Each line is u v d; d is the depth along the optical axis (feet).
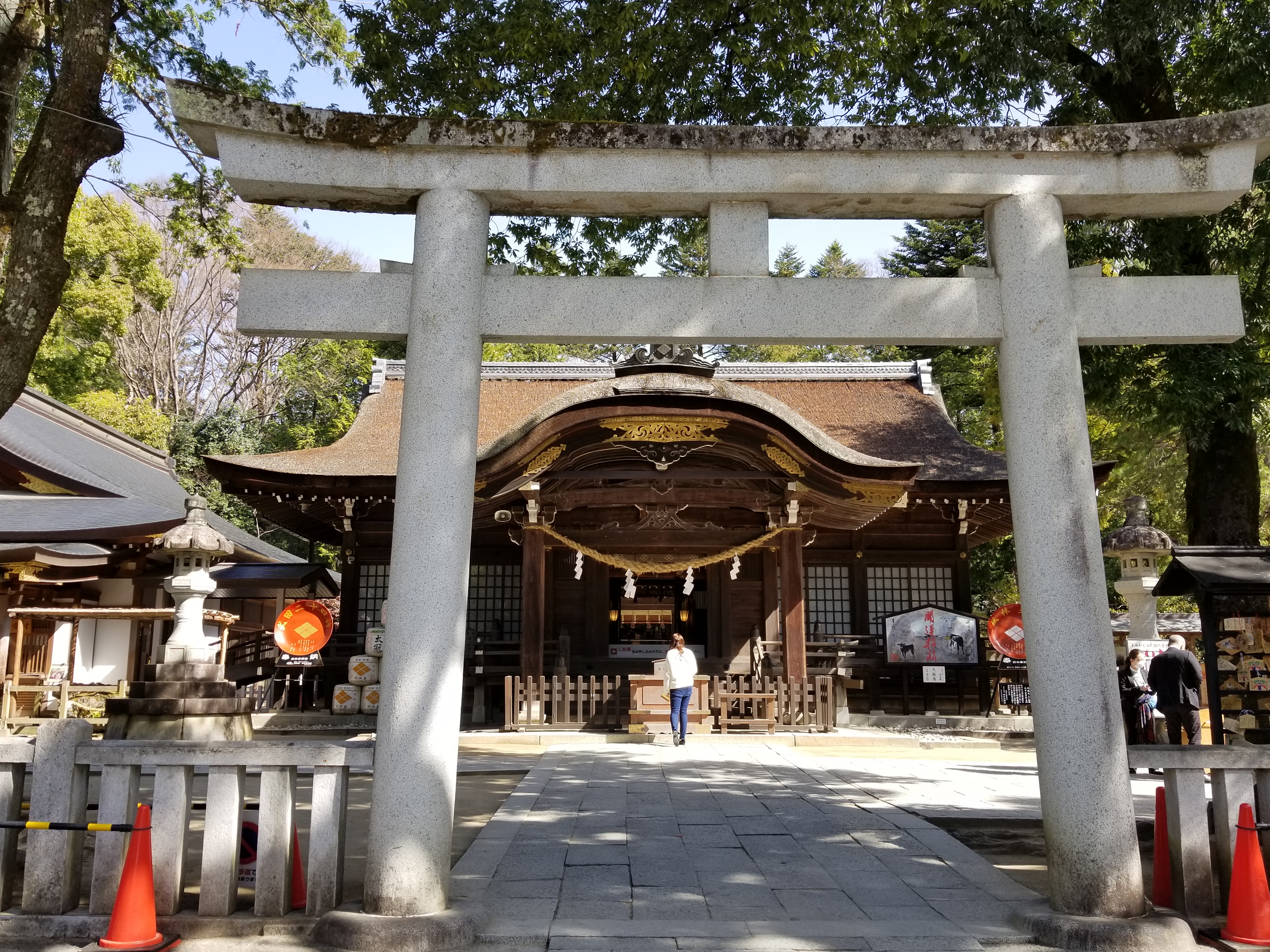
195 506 36.01
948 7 35.27
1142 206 17.94
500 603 62.85
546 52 37.47
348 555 61.16
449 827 15.47
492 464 48.78
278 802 15.44
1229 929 14.48
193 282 124.88
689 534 55.67
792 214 18.49
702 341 17.39
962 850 20.57
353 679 53.42
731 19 38.06
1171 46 37.63
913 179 17.43
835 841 21.58
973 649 58.29
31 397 64.44
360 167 17.07
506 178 17.20
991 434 104.99
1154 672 37.52
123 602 58.75
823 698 50.39
